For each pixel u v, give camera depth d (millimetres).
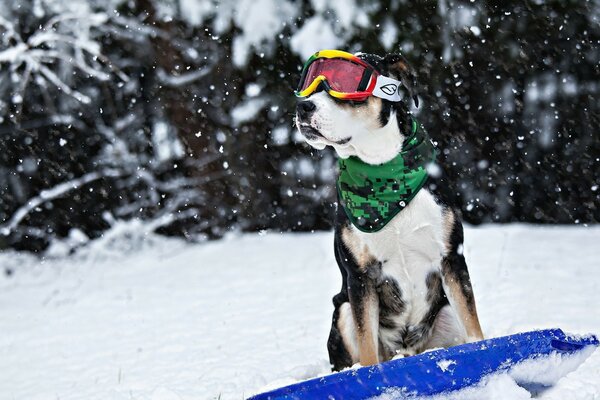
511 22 12812
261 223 14703
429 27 11852
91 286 10797
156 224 13367
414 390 3883
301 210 15086
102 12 12594
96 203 14625
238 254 11812
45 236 13891
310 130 4562
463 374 3928
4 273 12883
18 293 11109
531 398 3982
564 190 15648
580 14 13180
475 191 15219
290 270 10211
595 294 7395
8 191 14406
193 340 7027
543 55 14445
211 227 14039
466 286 4688
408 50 11812
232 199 14172
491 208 15445
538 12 12930
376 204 4602
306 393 3850
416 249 4676
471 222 15383
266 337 6832
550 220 15672
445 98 13398
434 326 5008
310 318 7449
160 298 9352
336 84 4527
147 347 6984
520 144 15266
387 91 4582
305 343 6480
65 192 14172
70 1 11648
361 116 4531
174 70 13602
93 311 9062
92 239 14641
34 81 12719
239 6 11844
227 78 13867
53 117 13016
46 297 10492
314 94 4590
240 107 13016
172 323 7895
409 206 4594
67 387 5953
